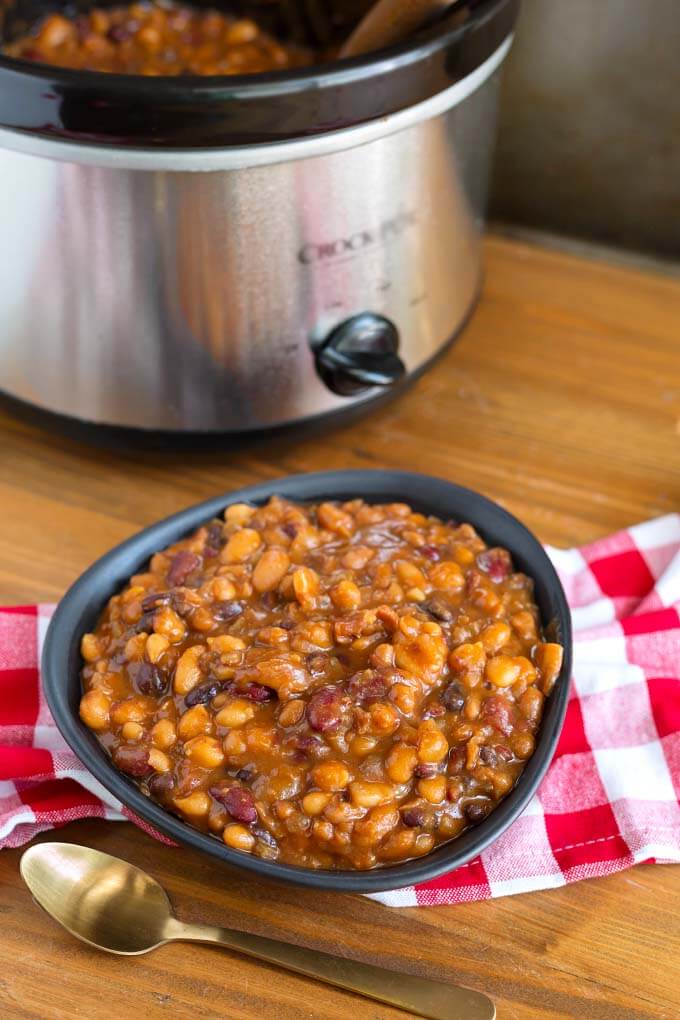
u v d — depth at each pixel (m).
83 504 0.81
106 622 0.68
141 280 0.73
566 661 0.66
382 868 0.61
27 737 0.70
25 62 0.67
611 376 0.88
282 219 0.71
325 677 0.64
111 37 0.87
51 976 0.63
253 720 0.63
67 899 0.64
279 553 0.67
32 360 0.77
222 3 0.89
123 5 0.89
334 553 0.69
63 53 0.87
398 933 0.65
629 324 0.91
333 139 0.69
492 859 0.66
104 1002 0.62
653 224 0.99
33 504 0.81
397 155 0.72
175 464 0.83
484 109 0.76
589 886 0.66
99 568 0.69
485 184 0.81
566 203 1.00
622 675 0.71
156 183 0.69
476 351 0.89
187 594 0.66
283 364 0.76
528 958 0.64
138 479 0.82
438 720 0.63
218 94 0.66
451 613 0.66
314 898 0.65
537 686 0.65
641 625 0.73
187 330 0.74
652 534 0.78
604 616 0.75
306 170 0.70
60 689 0.65
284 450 0.83
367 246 0.74
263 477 0.82
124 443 0.79
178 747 0.63
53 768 0.68
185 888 0.66
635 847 0.66
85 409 0.78
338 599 0.65
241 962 0.63
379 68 0.68
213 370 0.76
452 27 0.70
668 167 0.96
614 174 0.98
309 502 0.73
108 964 0.63
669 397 0.87
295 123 0.68
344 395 0.78
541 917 0.65
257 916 0.65
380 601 0.66
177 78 0.66
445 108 0.72
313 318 0.75
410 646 0.64
